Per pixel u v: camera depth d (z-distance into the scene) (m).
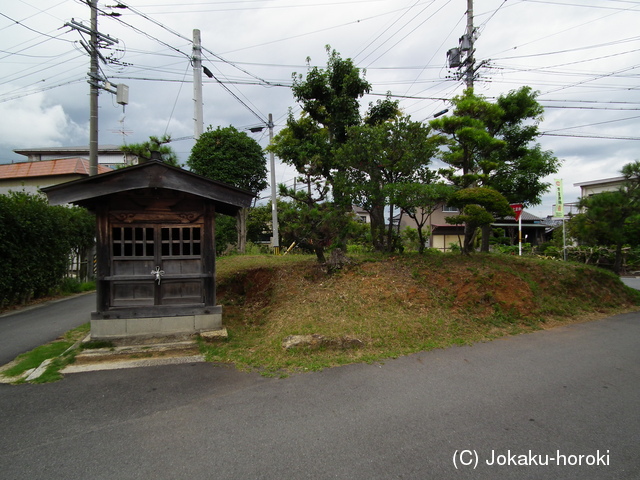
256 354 5.22
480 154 9.84
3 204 8.59
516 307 7.18
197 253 6.00
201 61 13.96
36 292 10.40
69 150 25.23
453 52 13.60
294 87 8.91
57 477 2.64
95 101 11.97
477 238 18.09
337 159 8.05
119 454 2.93
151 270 5.81
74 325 7.27
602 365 4.95
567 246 18.41
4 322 7.58
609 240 9.81
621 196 9.36
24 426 3.38
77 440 3.13
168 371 4.68
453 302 7.00
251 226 24.02
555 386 4.25
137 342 5.64
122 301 5.74
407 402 3.82
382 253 9.17
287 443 3.07
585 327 6.88
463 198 7.95
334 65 8.70
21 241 9.29
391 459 2.85
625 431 3.30
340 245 8.39
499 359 5.12
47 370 4.67
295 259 10.02
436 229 26.94
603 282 9.23
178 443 3.08
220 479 2.61
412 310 6.62
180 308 5.86
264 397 3.95
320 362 4.90
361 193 8.23
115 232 5.79
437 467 2.76
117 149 25.09
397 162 8.01
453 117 8.82
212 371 4.69
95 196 5.36
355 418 3.49
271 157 18.34
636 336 6.35
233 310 7.44
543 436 3.21
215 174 13.69
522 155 10.06
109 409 3.70
